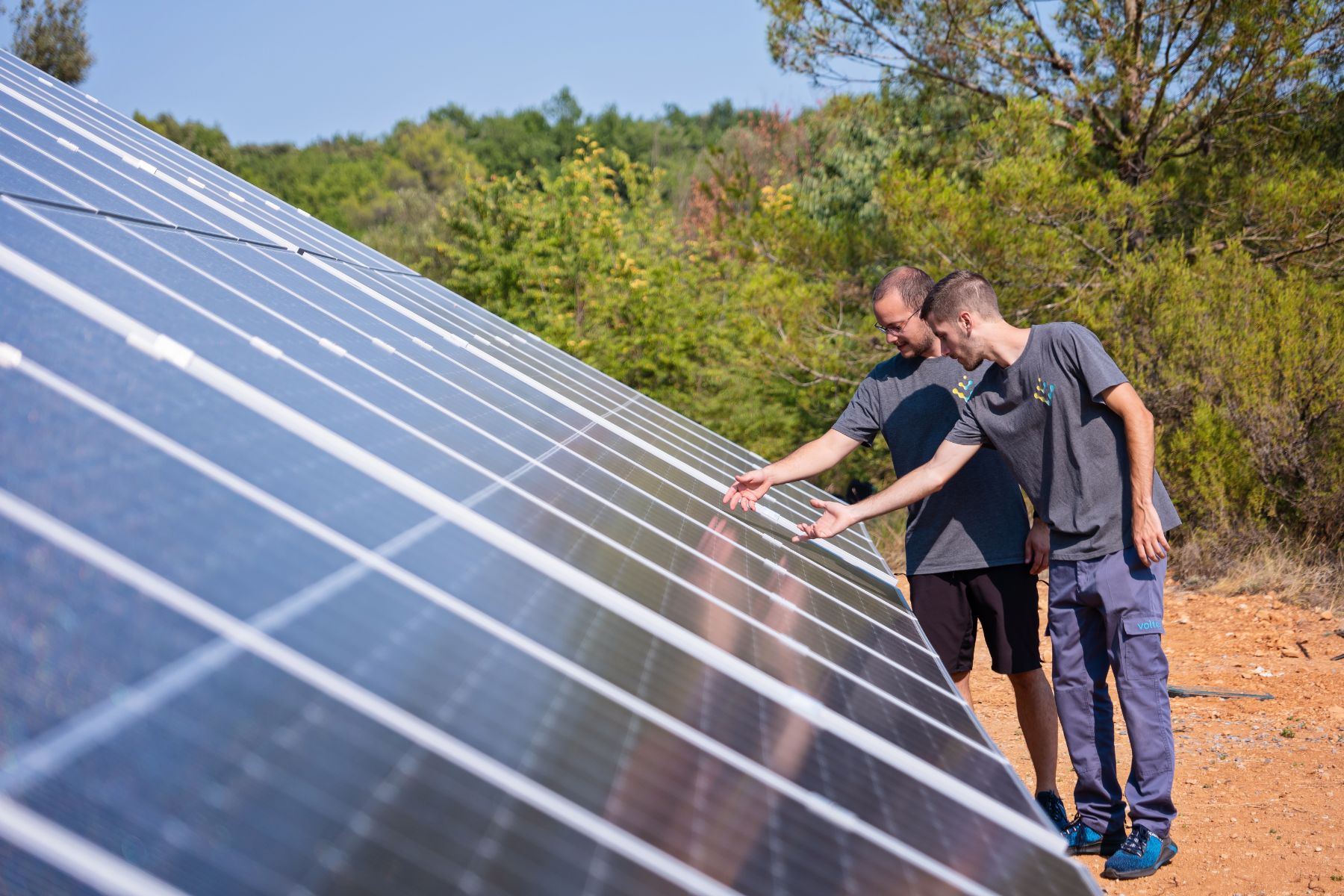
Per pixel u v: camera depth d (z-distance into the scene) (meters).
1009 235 12.16
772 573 3.70
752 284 14.67
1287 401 10.40
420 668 1.55
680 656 2.24
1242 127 13.14
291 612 1.49
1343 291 11.89
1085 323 11.86
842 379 14.66
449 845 1.20
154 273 2.88
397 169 70.88
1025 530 4.84
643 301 17.16
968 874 1.73
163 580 1.38
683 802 1.57
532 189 19.30
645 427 6.05
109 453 1.63
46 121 5.55
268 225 6.40
